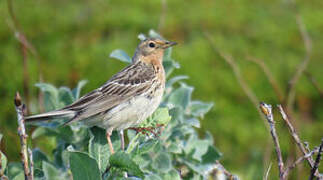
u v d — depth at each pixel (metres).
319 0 18.80
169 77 14.93
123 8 18.41
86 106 6.65
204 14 18.02
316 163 4.90
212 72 15.14
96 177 4.84
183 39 16.66
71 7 18.67
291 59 15.77
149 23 17.28
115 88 7.06
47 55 16.00
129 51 15.91
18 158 10.73
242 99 14.52
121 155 4.96
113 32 17.03
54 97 6.64
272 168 9.65
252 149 12.92
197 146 6.78
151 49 7.75
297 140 5.07
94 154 5.66
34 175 6.26
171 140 6.66
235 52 15.96
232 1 19.08
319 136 13.55
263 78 15.05
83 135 6.59
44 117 6.20
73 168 4.90
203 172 6.68
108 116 6.80
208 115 14.16
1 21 17.00
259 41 16.70
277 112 14.05
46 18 17.89
